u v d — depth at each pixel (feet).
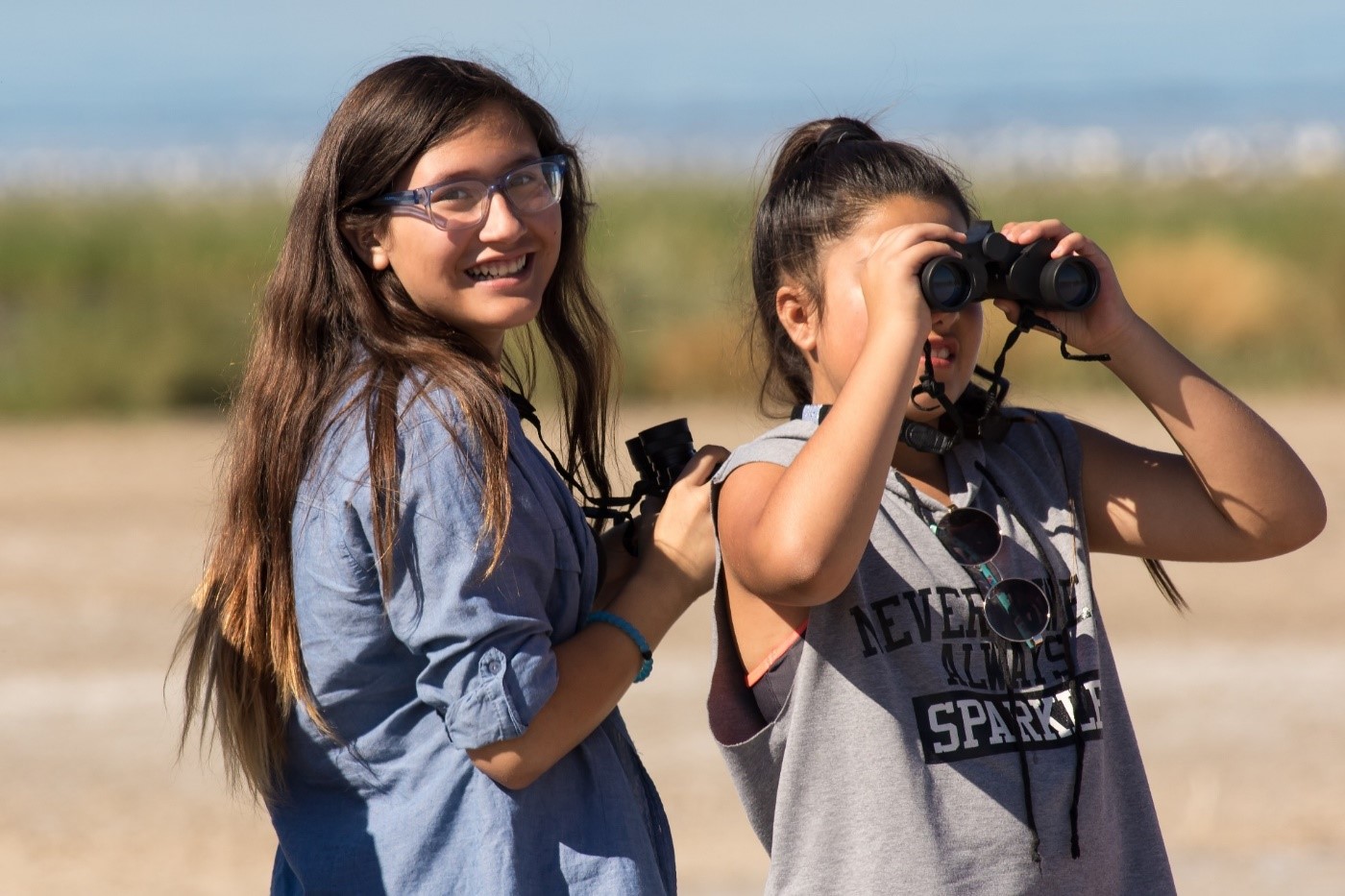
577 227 26.43
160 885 43.57
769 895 21.66
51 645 66.33
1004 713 21.71
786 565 20.49
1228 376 139.74
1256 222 201.87
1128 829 22.66
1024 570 22.75
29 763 53.16
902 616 21.88
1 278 194.29
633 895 21.83
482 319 23.36
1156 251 160.86
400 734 21.88
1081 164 465.47
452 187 22.95
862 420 20.62
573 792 22.21
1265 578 76.95
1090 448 24.50
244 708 22.47
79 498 97.40
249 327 30.55
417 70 23.41
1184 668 63.21
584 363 26.99
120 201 326.24
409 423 21.44
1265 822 46.98
